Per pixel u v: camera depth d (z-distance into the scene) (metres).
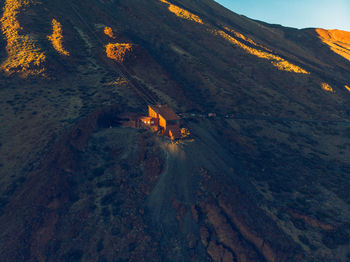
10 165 49.03
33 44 83.56
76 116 61.78
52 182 42.94
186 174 47.97
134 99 73.38
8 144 52.75
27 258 34.88
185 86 98.00
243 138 76.44
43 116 60.50
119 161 49.81
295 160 69.94
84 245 36.34
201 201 43.97
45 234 37.16
